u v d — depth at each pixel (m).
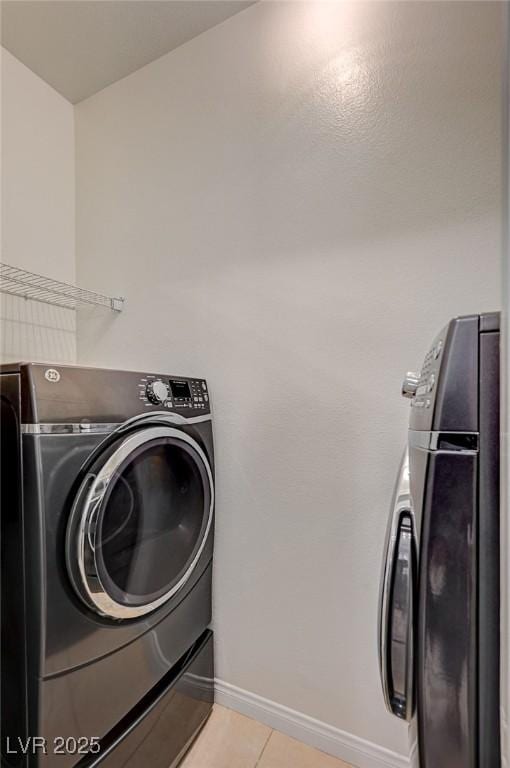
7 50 1.56
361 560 1.19
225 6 1.38
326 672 1.23
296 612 1.28
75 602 0.84
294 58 1.30
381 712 1.15
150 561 1.05
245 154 1.39
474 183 1.04
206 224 1.47
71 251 1.81
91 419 0.89
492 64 1.02
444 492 0.47
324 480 1.24
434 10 1.09
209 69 1.47
